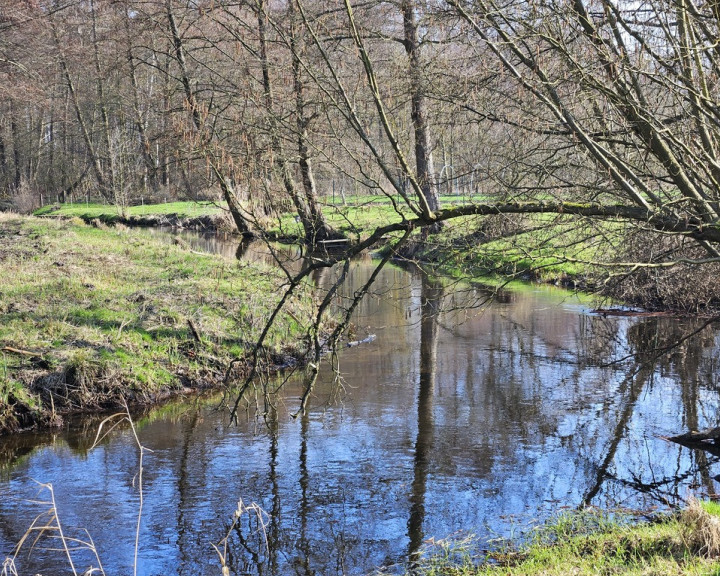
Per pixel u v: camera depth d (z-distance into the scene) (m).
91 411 10.18
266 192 7.45
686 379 11.55
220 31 11.12
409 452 8.70
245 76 7.94
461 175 8.72
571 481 7.76
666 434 9.16
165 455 8.68
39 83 29.19
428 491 7.60
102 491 7.66
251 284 15.69
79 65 40.03
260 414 10.16
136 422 9.90
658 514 6.70
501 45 7.26
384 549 6.41
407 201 6.73
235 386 11.55
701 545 5.38
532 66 6.97
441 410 10.28
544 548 6.01
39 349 10.72
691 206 7.13
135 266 18.02
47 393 10.05
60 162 59.00
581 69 6.59
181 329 12.52
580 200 7.50
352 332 14.66
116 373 10.69
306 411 10.33
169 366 11.52
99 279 15.52
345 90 7.41
